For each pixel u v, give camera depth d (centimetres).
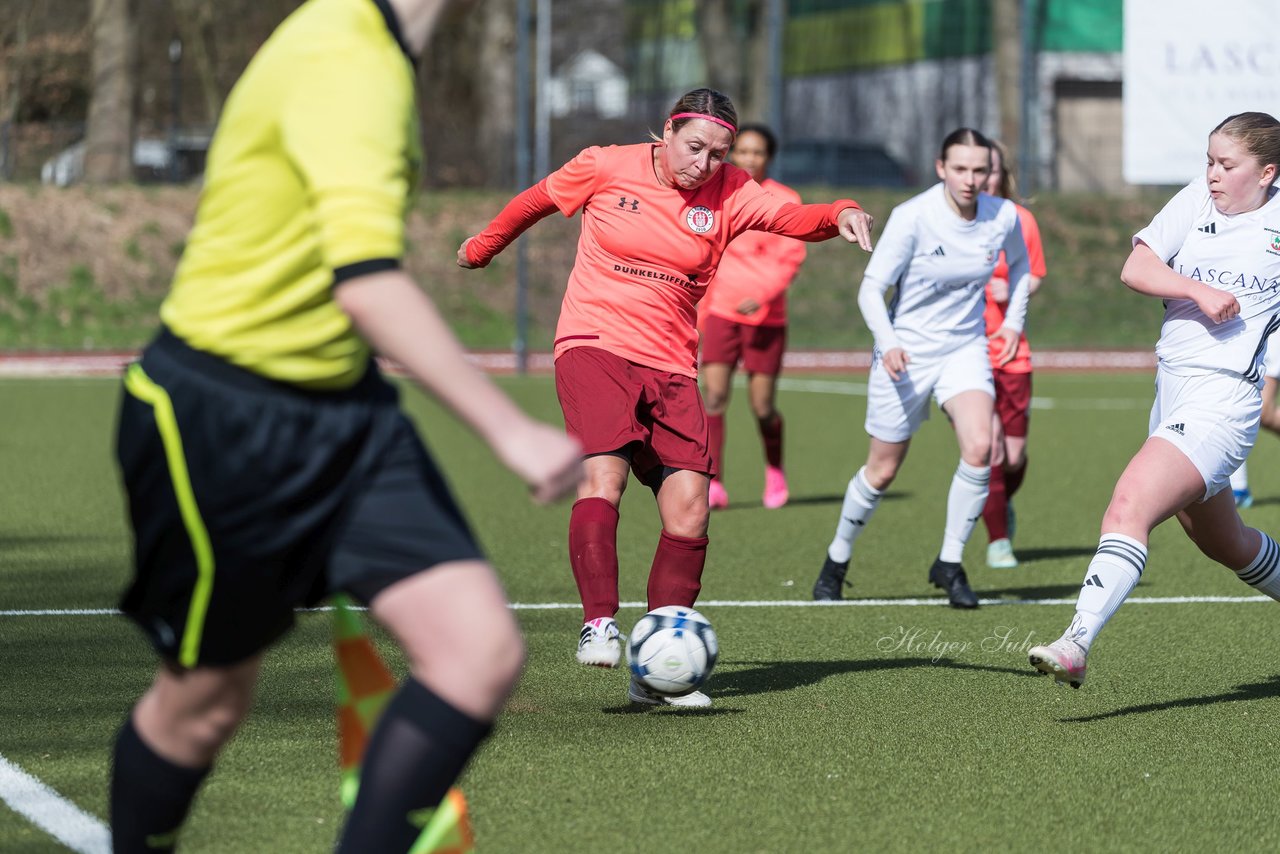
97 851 804
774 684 1233
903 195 6303
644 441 1152
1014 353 1672
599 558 1124
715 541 2047
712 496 2348
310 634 1395
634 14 7681
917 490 2597
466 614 580
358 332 547
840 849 828
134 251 6278
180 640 597
